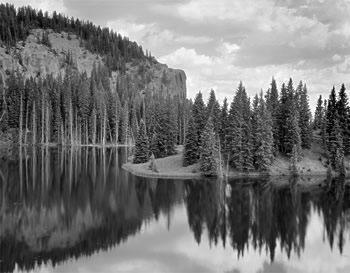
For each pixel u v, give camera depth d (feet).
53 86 510.99
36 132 457.68
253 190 202.39
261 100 273.33
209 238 122.72
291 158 258.16
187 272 93.40
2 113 443.73
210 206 165.27
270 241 121.49
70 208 150.10
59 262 97.25
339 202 176.65
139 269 94.48
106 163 304.91
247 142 256.73
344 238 125.29
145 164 279.49
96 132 503.61
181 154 301.02
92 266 95.30
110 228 128.36
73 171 250.57
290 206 167.84
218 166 241.35
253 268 97.19
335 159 272.31
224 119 279.49
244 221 143.74
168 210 157.07
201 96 284.82
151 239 119.03
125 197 176.55
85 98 491.72
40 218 134.00
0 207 146.00
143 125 296.51
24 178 212.02
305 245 117.60
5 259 97.76
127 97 655.76
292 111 285.23
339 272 94.79
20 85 463.83
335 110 307.37
